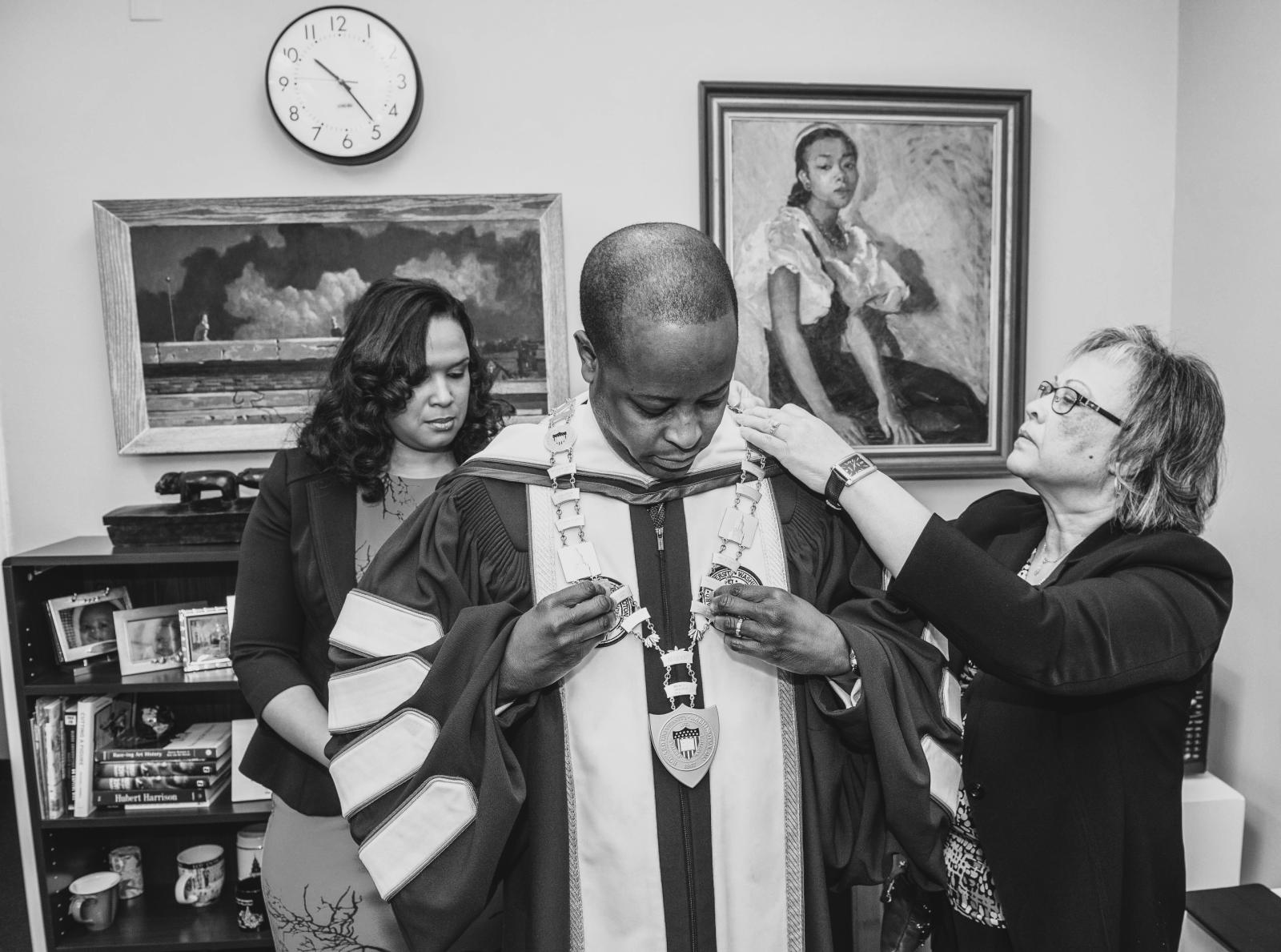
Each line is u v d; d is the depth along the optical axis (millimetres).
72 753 2092
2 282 2209
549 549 930
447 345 1426
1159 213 2479
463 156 2297
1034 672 1022
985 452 2463
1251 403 2195
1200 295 2371
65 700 2102
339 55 2186
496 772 851
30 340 2230
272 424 2268
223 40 2203
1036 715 1188
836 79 2371
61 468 2273
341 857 1380
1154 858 1155
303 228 2236
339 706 941
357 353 1400
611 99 2318
